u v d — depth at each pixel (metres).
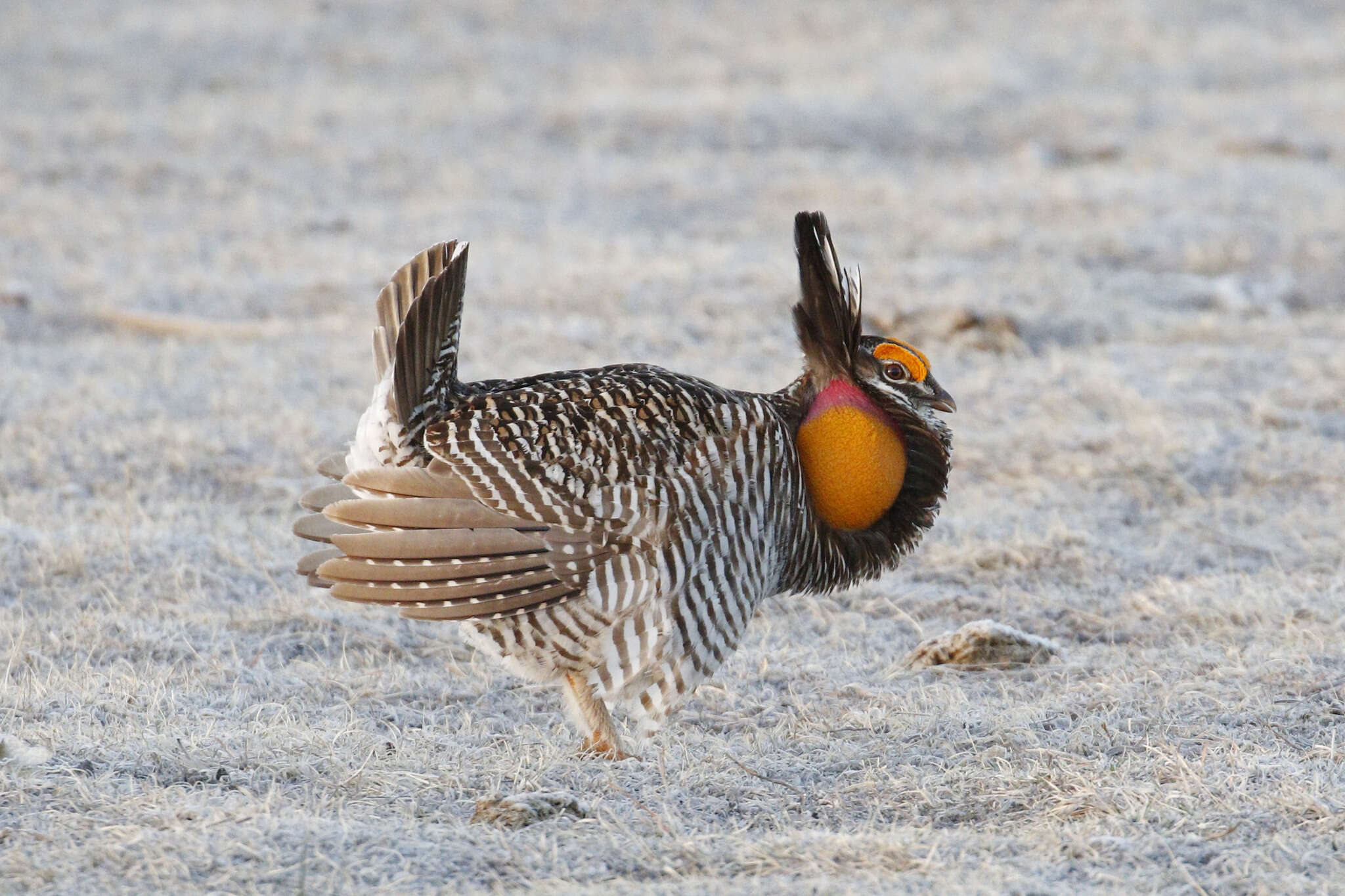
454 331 9.66
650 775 9.12
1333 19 47.69
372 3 48.47
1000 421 18.33
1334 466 16.59
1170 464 16.70
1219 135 35.94
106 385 19.38
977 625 11.73
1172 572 14.04
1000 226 28.39
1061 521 15.08
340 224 29.17
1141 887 7.16
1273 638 11.84
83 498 15.65
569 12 48.41
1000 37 45.56
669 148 35.59
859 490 10.66
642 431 9.34
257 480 16.41
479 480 9.19
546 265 25.64
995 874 7.23
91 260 26.45
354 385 19.95
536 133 36.56
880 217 29.61
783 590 10.69
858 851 7.67
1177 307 24.08
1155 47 44.50
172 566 13.41
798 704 10.69
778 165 33.78
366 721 10.25
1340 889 7.07
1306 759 9.01
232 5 47.72
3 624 11.92
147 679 10.80
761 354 21.19
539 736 10.16
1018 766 9.09
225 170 32.81
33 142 34.16
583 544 9.25
